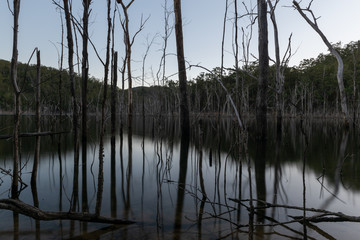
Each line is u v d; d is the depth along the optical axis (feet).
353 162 23.97
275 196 14.61
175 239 9.31
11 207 9.98
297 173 20.07
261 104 35.86
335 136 48.19
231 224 10.67
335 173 19.86
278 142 38.04
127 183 17.67
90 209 12.55
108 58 10.85
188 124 40.50
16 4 13.08
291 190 15.74
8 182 17.57
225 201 13.76
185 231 10.00
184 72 40.47
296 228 10.25
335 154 28.50
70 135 48.16
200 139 19.86
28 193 15.21
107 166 23.27
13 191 14.01
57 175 19.58
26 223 10.65
